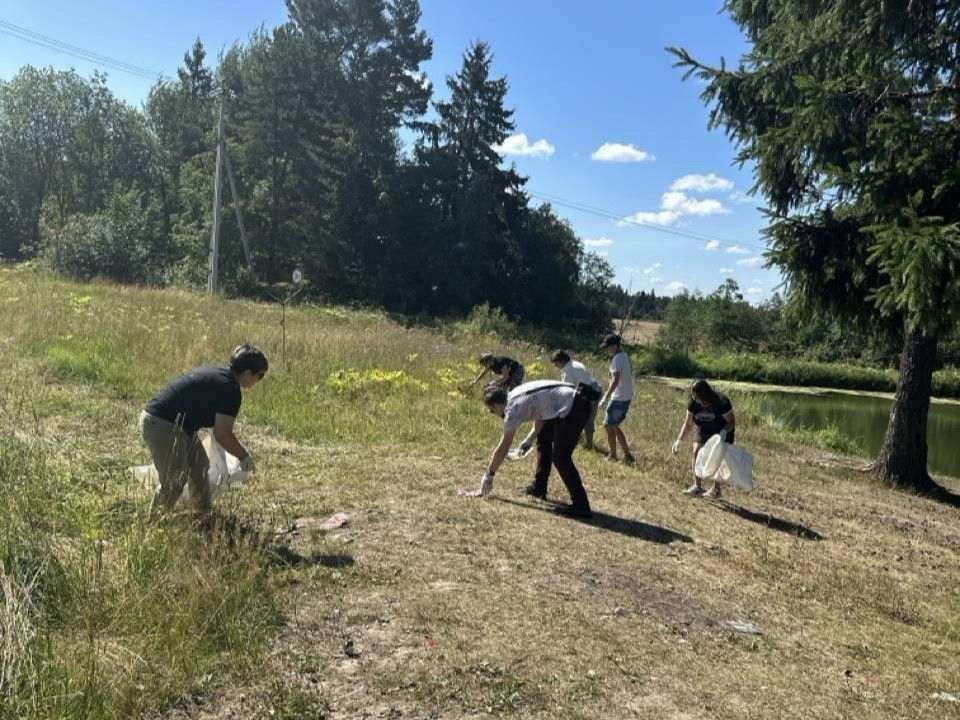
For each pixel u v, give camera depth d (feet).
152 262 115.65
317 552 15.19
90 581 11.82
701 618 14.65
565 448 19.86
